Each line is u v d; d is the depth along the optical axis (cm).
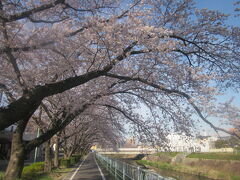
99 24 622
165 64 779
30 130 2356
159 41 697
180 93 722
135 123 972
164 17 782
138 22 643
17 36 559
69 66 729
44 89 575
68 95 970
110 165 1938
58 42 554
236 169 2814
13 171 855
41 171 1656
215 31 759
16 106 544
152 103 916
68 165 2506
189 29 766
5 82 736
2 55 619
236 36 742
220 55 774
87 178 1498
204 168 3319
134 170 967
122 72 897
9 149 3438
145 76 824
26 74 685
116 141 2108
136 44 680
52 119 1103
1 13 539
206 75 747
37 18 607
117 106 1112
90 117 1602
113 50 682
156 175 639
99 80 955
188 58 793
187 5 758
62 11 649
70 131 2069
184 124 837
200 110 706
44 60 667
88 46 777
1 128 527
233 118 660
